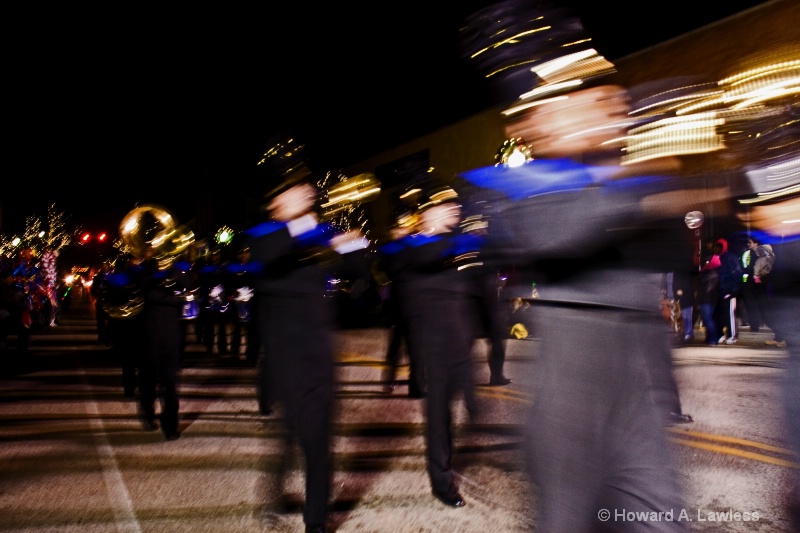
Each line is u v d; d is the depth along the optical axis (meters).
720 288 12.52
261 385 6.39
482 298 8.02
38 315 21.02
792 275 3.53
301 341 4.06
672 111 2.69
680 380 8.71
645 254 2.28
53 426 7.27
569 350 2.26
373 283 12.60
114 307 8.68
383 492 4.83
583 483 2.19
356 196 4.47
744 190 3.38
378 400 8.27
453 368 4.66
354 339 16.59
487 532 4.07
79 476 5.39
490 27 2.53
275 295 4.12
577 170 2.28
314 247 4.11
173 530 4.22
